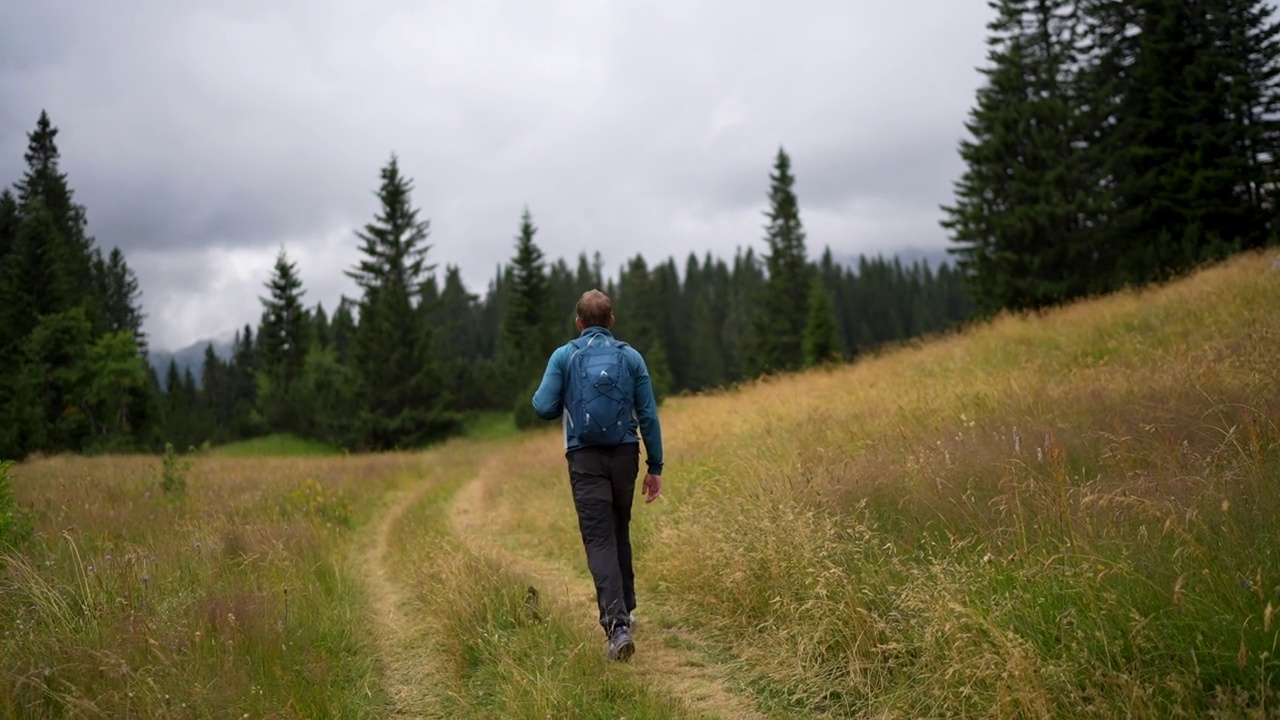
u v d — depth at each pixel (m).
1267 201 22.95
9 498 4.77
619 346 3.79
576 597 4.80
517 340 53.91
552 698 2.97
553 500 7.96
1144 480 3.50
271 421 46.53
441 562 4.78
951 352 13.43
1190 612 2.54
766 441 7.34
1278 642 2.28
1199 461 3.55
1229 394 4.59
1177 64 24.16
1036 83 25.53
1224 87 22.77
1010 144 24.66
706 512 5.18
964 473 4.39
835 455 5.62
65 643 3.15
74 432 37.88
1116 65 25.55
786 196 51.19
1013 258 24.03
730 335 90.69
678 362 75.75
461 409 46.22
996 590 3.13
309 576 4.87
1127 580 2.76
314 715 2.90
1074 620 2.68
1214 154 23.03
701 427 9.93
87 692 2.76
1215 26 23.73
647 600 4.65
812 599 3.53
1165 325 10.66
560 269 101.81
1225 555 2.72
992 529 3.64
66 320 39.72
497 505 9.58
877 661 3.10
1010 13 26.56
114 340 40.16
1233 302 10.29
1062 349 11.38
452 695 3.27
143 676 2.88
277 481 10.55
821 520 4.18
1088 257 24.20
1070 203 23.52
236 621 3.56
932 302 116.38
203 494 9.04
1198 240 22.22
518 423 38.22
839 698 3.09
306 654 3.49
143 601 3.80
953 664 2.75
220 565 4.72
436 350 49.06
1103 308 13.73
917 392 8.66
